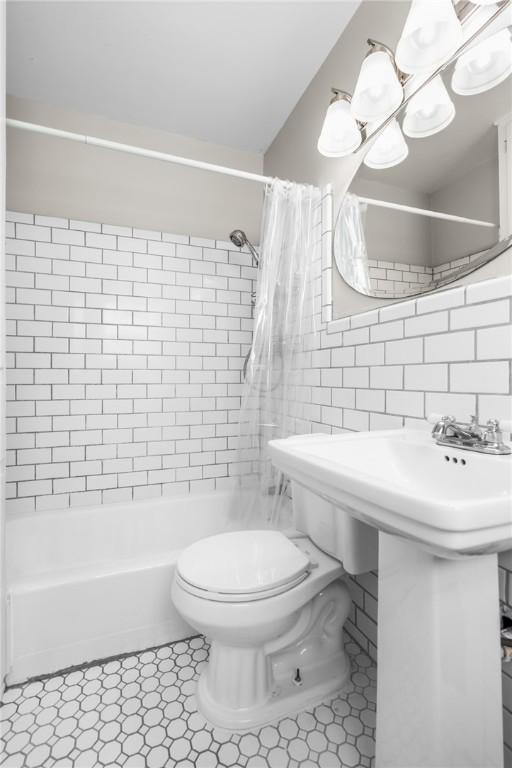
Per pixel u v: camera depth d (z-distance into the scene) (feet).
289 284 5.38
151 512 6.28
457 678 2.25
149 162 6.86
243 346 7.45
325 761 3.15
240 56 5.44
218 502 6.70
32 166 6.10
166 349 6.86
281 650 3.81
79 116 6.47
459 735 2.27
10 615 3.94
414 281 3.76
